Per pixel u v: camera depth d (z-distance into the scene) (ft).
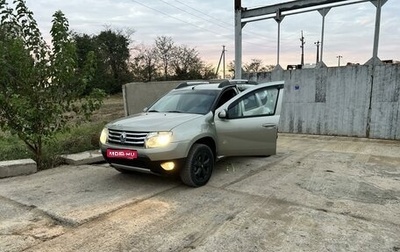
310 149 25.75
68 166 20.29
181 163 14.61
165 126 14.57
